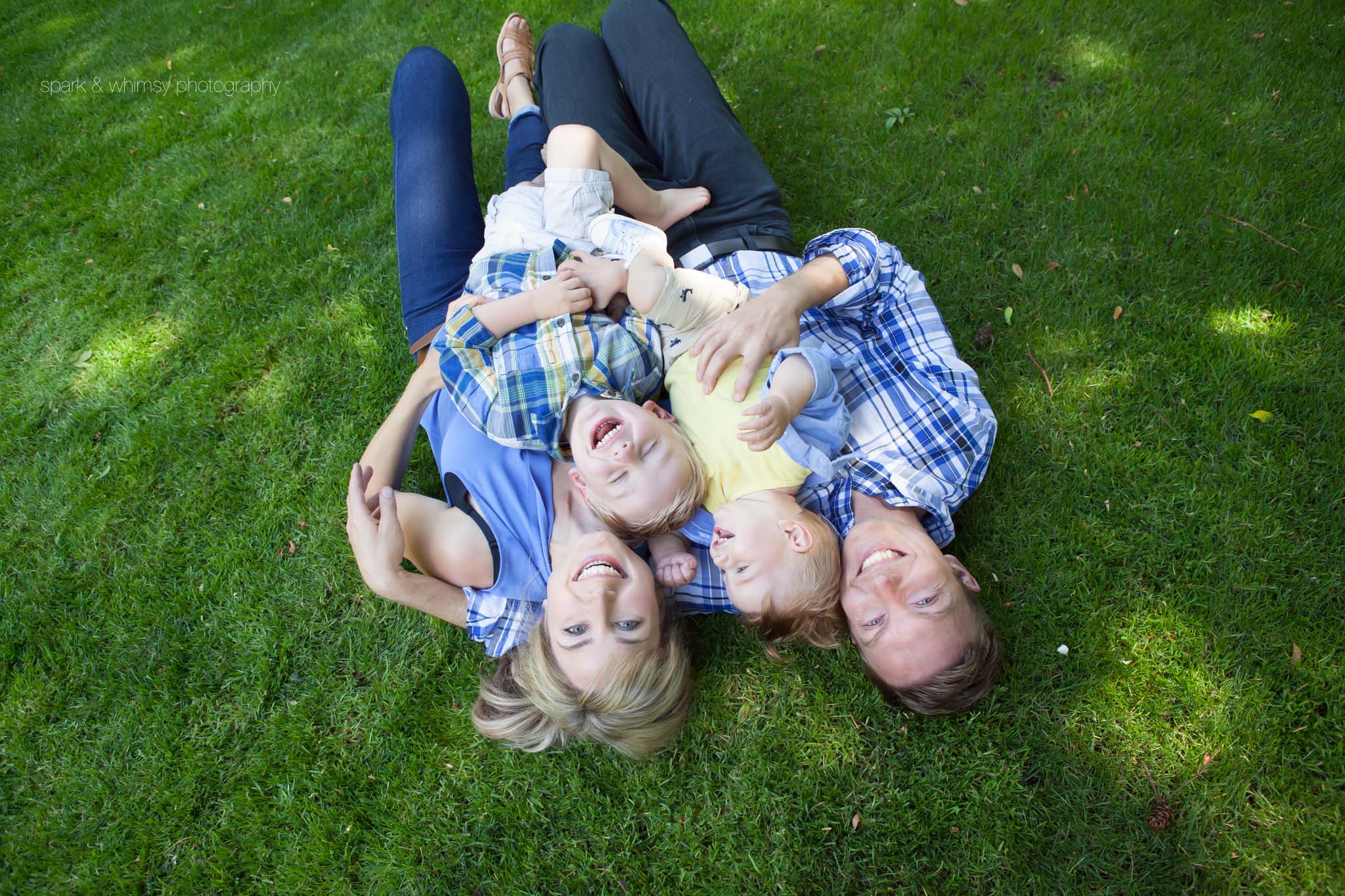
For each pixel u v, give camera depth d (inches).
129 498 94.9
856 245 76.7
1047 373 89.7
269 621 86.0
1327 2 109.0
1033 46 112.8
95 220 123.2
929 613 63.9
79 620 87.1
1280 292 89.5
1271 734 69.4
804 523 65.9
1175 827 67.8
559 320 71.8
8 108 144.9
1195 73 107.2
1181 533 79.0
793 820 72.2
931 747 73.7
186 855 74.8
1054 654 75.9
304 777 77.6
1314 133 99.0
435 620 83.7
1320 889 64.1
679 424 71.8
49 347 109.4
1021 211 100.7
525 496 71.9
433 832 74.5
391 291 108.1
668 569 70.5
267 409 100.3
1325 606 73.7
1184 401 85.5
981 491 84.5
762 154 111.6
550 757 76.7
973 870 68.8
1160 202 97.5
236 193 123.0
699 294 71.8
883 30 119.5
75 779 78.4
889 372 77.0
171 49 150.7
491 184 118.7
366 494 74.5
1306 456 80.4
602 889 71.3
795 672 78.4
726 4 127.9
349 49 140.6
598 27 131.8
